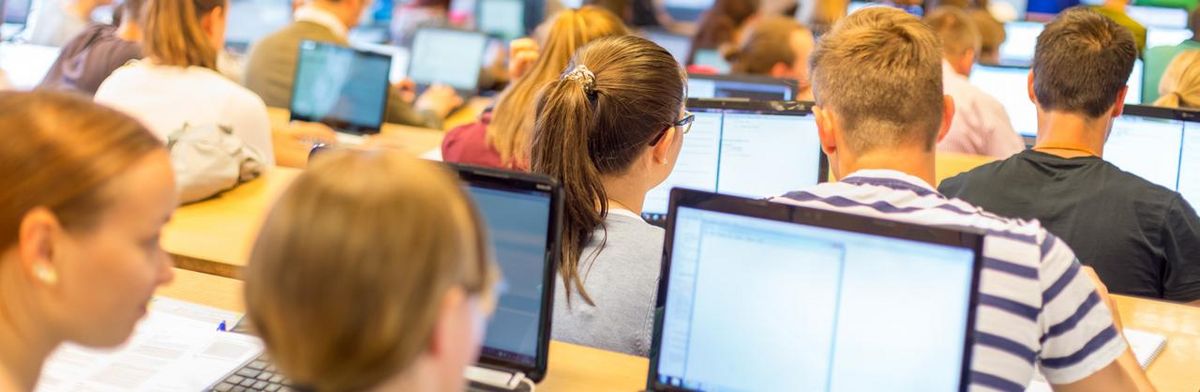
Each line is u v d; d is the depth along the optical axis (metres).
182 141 2.70
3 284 1.09
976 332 1.39
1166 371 1.88
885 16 1.65
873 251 1.33
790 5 5.77
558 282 1.76
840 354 1.35
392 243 0.79
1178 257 2.23
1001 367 1.41
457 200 0.84
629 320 1.74
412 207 0.80
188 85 3.00
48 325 1.12
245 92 3.07
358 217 0.79
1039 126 2.37
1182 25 5.67
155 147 1.16
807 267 1.37
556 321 1.76
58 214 1.08
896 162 1.59
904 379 1.33
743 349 1.40
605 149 1.76
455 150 2.98
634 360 1.69
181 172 2.61
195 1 3.00
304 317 0.79
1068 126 2.28
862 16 1.67
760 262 1.39
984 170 2.34
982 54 4.54
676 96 1.81
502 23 5.71
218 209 2.62
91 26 3.68
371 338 0.79
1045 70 2.26
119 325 1.16
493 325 1.50
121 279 1.13
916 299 1.32
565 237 1.75
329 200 0.80
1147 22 5.74
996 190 2.30
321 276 0.79
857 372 1.35
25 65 4.50
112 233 1.11
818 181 2.44
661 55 1.81
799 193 1.56
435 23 5.07
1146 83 4.33
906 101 1.57
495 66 5.09
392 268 0.79
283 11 6.06
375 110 3.96
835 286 1.35
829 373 1.36
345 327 0.79
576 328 1.75
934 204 1.49
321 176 0.82
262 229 0.83
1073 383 1.46
